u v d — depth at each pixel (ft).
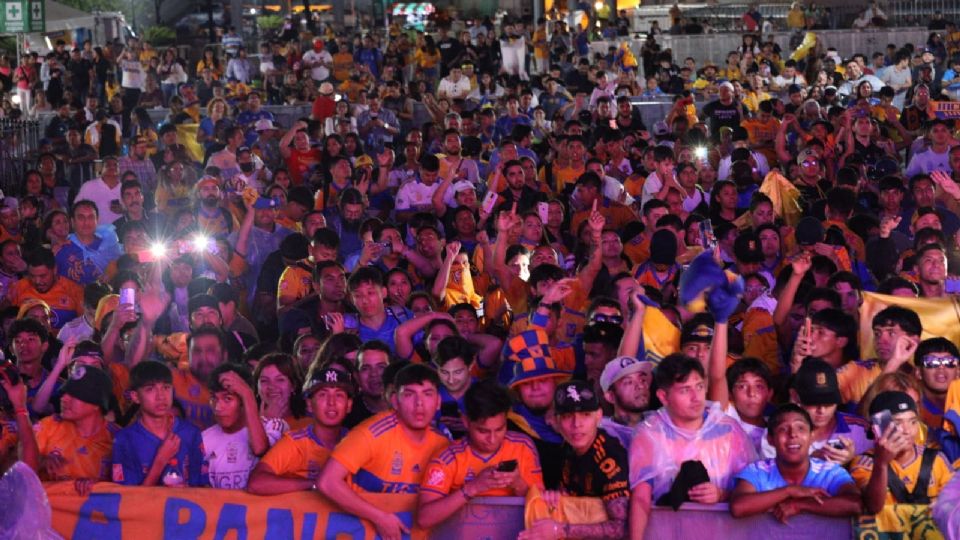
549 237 50.21
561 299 34.06
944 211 46.98
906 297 31.81
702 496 23.36
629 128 76.28
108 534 25.18
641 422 24.76
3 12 111.45
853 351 29.48
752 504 23.22
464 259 41.70
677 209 53.31
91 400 26.81
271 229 48.37
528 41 114.21
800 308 32.73
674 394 23.95
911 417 22.82
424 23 154.92
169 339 33.17
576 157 61.05
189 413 29.84
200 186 48.75
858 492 23.40
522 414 27.32
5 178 69.97
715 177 62.54
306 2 139.03
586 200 53.88
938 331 31.45
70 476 27.04
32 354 32.24
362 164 61.67
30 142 79.20
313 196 55.67
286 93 96.22
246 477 26.45
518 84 92.73
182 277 37.68
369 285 34.09
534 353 27.25
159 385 26.18
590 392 23.99
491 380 25.11
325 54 102.01
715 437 24.17
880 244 39.60
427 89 102.12
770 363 33.17
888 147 69.62
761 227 40.75
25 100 103.71
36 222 53.26
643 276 39.93
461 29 137.18
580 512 23.79
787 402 26.96
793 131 72.84
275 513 24.88
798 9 125.90
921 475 24.41
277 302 41.81
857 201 53.16
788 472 23.58
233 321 36.55
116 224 52.70
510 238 44.75
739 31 124.57
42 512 23.39
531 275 35.65
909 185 50.65
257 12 162.20
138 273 41.09
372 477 24.53
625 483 23.76
